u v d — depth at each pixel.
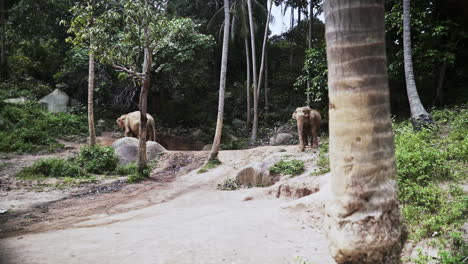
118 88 22.58
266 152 12.91
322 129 17.03
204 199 8.59
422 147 6.93
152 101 24.75
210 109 25.70
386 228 2.09
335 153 2.22
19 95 19.50
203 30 25.81
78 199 8.88
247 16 25.28
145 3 10.90
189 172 12.68
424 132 8.55
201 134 23.28
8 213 7.46
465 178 5.54
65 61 21.95
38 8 20.05
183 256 4.18
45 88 21.02
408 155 6.04
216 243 4.67
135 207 8.02
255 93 21.95
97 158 12.77
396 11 13.23
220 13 25.95
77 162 12.64
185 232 5.25
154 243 4.70
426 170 5.73
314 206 5.86
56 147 15.42
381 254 2.09
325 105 16.31
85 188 10.22
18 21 20.16
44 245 4.68
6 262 3.96
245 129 24.06
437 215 4.45
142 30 11.15
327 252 4.28
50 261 3.98
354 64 2.11
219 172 11.73
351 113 2.12
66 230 5.77
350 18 2.11
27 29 20.31
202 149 21.34
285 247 4.53
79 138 17.59
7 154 13.88
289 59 28.83
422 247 3.91
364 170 2.12
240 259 4.11
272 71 29.34
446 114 10.70
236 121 25.11
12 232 5.98
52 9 20.36
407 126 10.19
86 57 20.45
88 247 4.55
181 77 21.27
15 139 15.04
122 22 10.94
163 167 13.40
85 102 22.31
